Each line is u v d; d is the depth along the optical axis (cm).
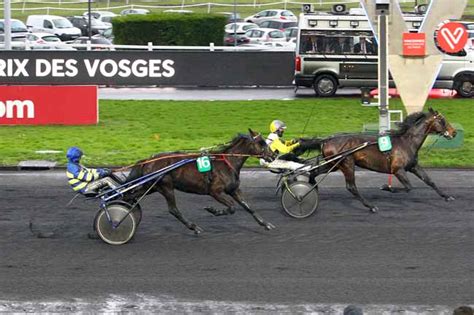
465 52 2966
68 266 1247
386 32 1942
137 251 1320
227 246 1346
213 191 1366
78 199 1648
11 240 1375
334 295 1128
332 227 1452
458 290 1147
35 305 1092
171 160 1359
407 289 1151
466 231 1426
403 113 2628
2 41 4400
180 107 2753
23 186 1762
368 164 1526
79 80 2986
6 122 2441
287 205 1509
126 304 1098
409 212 1552
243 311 1073
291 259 1280
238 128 2386
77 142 2192
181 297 1122
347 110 2691
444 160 1994
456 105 2802
